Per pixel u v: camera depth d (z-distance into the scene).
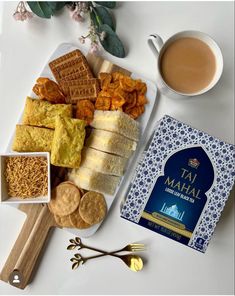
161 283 1.03
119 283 1.02
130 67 1.02
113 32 0.96
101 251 1.01
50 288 1.01
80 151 0.94
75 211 0.98
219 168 0.86
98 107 0.98
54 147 0.93
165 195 0.87
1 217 1.00
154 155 0.87
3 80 1.01
